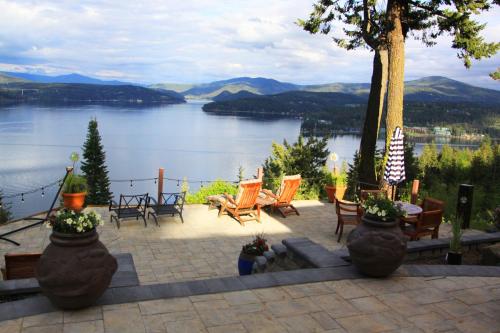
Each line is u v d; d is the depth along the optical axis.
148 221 10.36
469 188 10.06
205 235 9.45
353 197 13.88
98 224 3.99
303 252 5.77
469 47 13.66
